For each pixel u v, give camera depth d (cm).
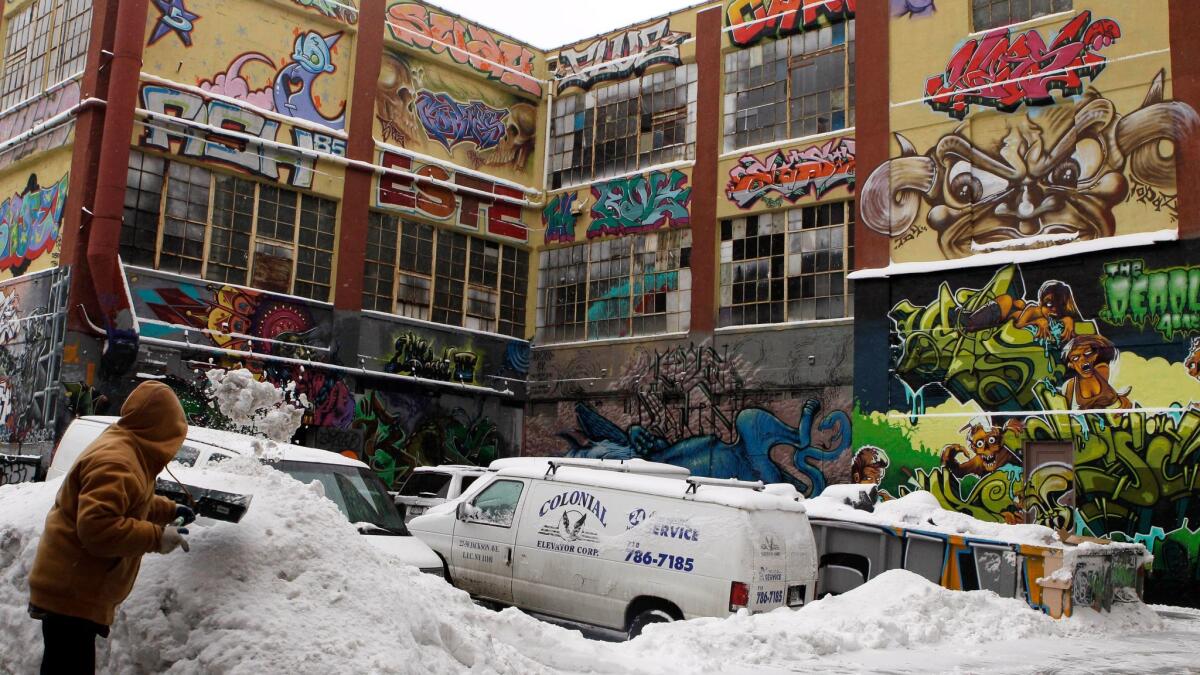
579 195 2311
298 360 1931
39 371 1741
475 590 1059
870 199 1819
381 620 463
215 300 1850
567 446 2238
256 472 546
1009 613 995
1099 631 1028
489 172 2317
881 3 1858
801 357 1888
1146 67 1561
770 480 1895
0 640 479
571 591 980
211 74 1884
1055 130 1641
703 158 2102
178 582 450
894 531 1141
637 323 2177
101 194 1700
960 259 1695
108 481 381
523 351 2344
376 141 2102
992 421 1628
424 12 2208
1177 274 1490
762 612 900
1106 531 1496
